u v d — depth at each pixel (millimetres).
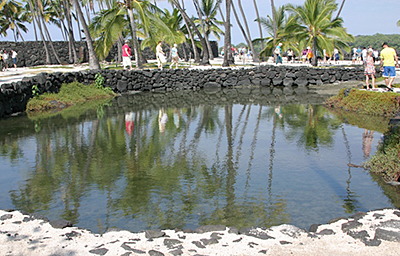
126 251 3693
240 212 5172
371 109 13062
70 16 36344
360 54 32625
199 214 5133
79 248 3809
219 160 7898
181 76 24297
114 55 37500
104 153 8523
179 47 40031
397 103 12492
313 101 16922
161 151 8680
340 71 24734
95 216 5109
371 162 7219
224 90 23047
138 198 5773
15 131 11086
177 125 11883
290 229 4160
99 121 12672
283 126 11414
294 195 5805
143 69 23797
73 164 7684
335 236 3938
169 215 5113
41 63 36062
